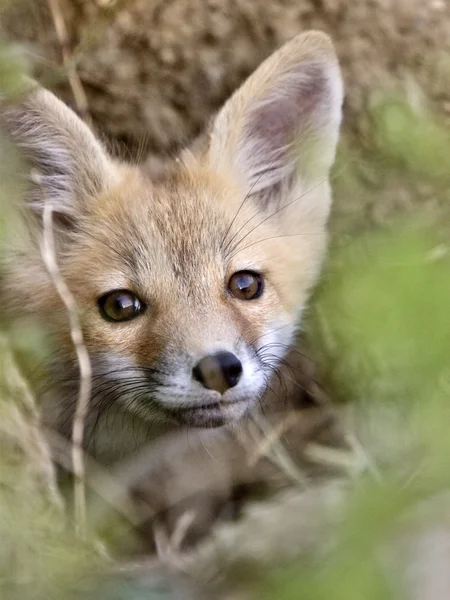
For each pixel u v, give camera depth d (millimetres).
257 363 2758
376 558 1693
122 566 2713
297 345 2795
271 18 2832
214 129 2793
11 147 2750
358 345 2289
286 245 2787
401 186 2766
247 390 2750
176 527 2775
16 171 2756
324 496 2709
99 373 2764
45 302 2768
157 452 2795
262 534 2705
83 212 2781
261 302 2775
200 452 2801
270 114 2793
